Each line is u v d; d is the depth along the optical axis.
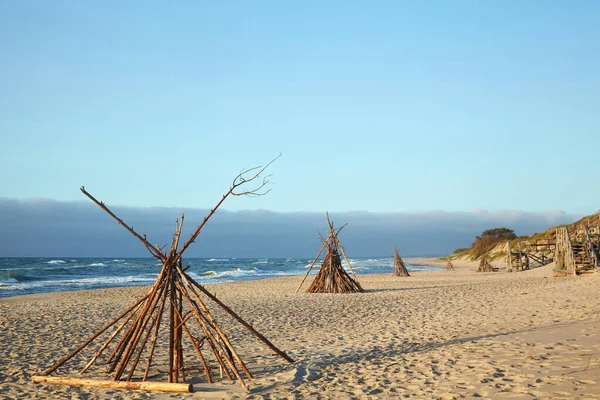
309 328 11.18
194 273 54.22
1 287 31.44
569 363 6.03
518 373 5.86
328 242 21.92
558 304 12.27
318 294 20.39
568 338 7.47
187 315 6.98
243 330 11.02
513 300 14.37
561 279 22.91
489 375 5.93
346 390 5.90
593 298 12.76
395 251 39.34
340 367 7.15
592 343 6.91
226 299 18.48
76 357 8.42
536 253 42.00
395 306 14.99
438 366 6.67
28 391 6.27
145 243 6.93
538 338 7.78
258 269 64.31
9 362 8.05
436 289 21.23
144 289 25.25
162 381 6.71
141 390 6.20
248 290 23.66
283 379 6.50
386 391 5.71
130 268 61.69
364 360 7.54
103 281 37.91
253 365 7.53
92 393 6.14
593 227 29.41
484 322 10.38
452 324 10.55
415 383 5.95
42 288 30.62
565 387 5.14
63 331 11.27
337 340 9.43
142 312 6.80
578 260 27.16
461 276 35.34
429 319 11.69
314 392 5.89
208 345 9.31
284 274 50.03
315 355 7.98
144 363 7.81
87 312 14.90
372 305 15.51
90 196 6.77
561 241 27.94
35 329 11.58
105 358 8.33
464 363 6.68
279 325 11.71
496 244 67.25
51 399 5.89
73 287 31.41
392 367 6.88
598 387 5.02
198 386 6.33
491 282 24.58
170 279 6.90
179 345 6.71
